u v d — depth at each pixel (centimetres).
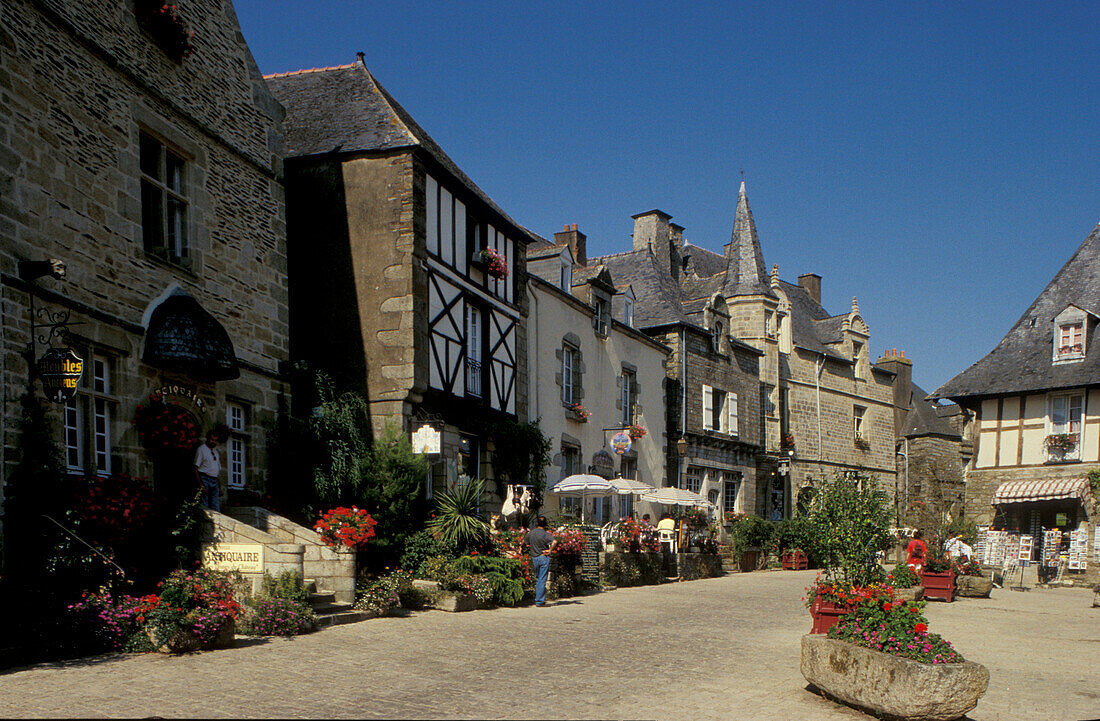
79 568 871
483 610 1286
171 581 913
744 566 2539
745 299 3081
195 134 1202
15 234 891
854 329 3528
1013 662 942
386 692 690
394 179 1528
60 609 818
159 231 1146
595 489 1994
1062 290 2636
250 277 1299
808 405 3262
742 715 661
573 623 1166
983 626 1257
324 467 1302
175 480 1128
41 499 878
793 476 3148
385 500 1359
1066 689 802
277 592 995
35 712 595
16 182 898
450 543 1366
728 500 2856
